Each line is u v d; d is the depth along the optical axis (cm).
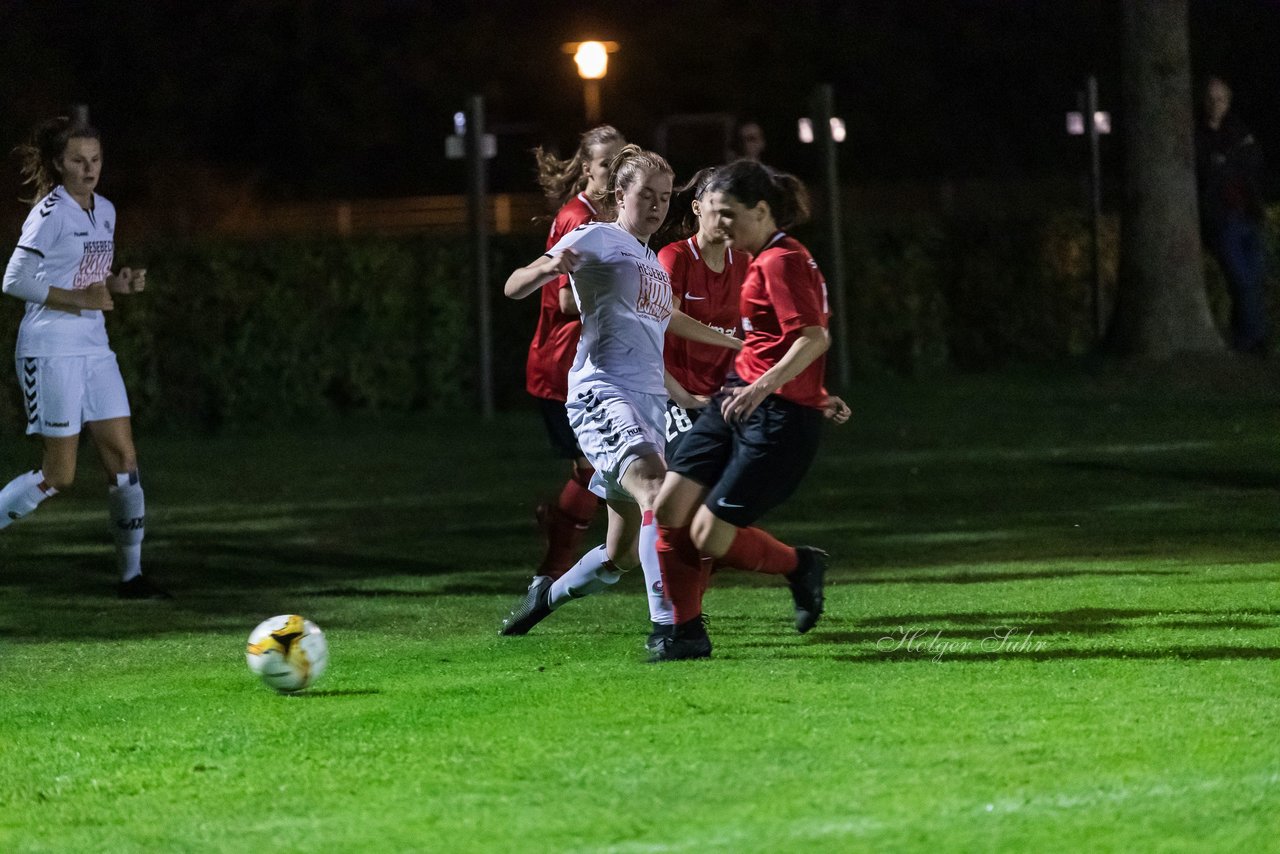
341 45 11669
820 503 3747
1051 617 2256
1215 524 3241
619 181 2131
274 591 2822
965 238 6756
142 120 11025
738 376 2011
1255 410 5153
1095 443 4597
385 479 4378
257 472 4553
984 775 1466
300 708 1827
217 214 9969
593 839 1341
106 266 2748
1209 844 1285
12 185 7812
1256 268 5944
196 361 5522
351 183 11869
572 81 12200
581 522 2528
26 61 9931
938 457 4444
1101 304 6981
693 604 2045
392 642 2269
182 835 1400
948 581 2672
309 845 1359
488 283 5909
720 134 10281
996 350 6850
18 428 5172
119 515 2755
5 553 3300
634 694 1817
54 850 1374
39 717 1830
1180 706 1684
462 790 1484
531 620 2288
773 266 1942
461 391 5969
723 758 1543
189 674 2070
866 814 1372
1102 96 12925
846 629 2238
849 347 6538
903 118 12825
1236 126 5881
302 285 5669
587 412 2119
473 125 5681
